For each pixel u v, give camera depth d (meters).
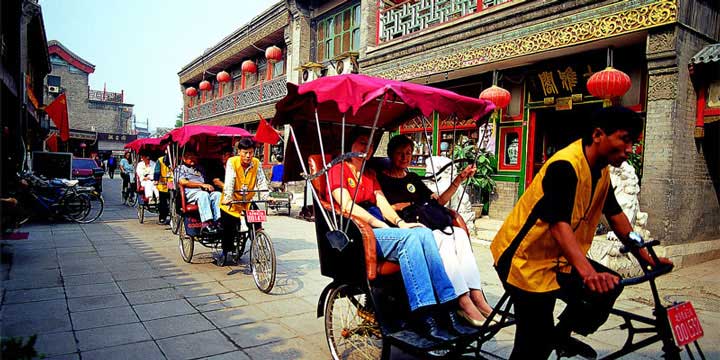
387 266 3.01
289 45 15.30
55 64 38.66
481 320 2.76
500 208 9.38
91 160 18.34
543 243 2.21
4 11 11.25
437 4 9.48
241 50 18.61
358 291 3.23
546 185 2.14
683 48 6.02
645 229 5.86
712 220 6.92
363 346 3.46
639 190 6.05
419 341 2.68
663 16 5.95
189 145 7.43
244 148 5.66
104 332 3.69
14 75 11.79
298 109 3.72
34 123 17.17
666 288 5.31
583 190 2.14
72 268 5.82
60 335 3.60
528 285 2.22
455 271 2.94
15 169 8.20
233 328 3.87
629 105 7.44
